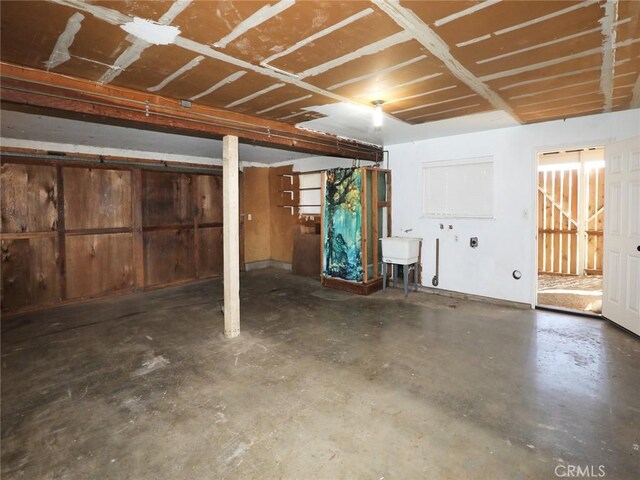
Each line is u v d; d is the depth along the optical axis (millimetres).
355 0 1623
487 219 4754
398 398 2463
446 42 2072
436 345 3373
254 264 7527
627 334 3576
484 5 1686
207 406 2406
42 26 1837
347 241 5461
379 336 3627
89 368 2992
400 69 2479
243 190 7277
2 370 2967
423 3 1658
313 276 6730
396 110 3570
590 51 2227
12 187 4504
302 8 1688
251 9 1688
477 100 3271
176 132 3369
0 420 2273
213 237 6680
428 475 1763
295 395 2525
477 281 4906
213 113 3371
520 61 2379
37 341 3600
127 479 1777
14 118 3533
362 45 2107
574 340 3441
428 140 5250
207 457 1920
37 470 1842
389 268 5875
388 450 1946
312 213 6875
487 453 1907
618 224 3750
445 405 2367
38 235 4707
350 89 2902
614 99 3299
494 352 3191
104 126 3932
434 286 5336
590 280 6125
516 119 4062
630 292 3570
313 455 1918
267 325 4016
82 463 1888
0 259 4434
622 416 2209
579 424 2135
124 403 2457
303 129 4344
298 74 2547
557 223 6695
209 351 3312
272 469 1824
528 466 1807
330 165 6543
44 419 2281
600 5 1697
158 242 5891
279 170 7531
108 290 5336
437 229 5246
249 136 3699
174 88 2822
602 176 6266
